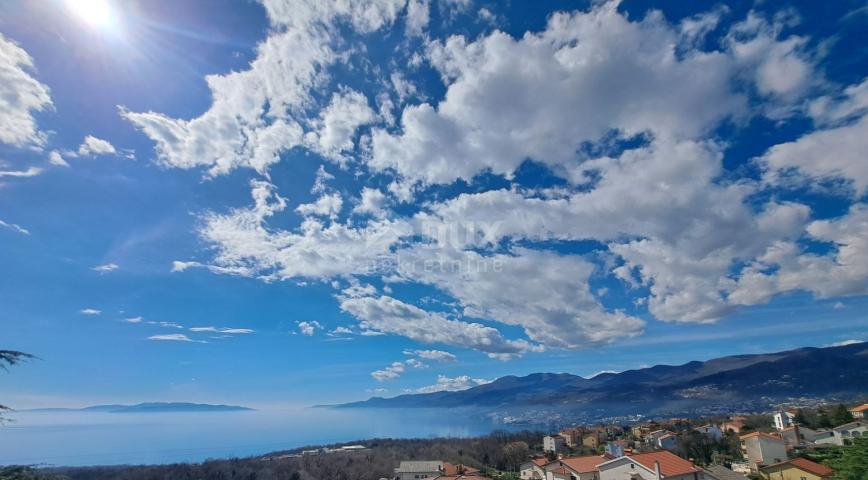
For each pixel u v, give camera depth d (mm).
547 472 77375
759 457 78500
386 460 127125
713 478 59844
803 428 97812
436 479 75438
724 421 140125
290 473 117812
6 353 17484
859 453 51156
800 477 65375
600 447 121500
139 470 121750
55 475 19156
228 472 119875
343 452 146500
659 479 56031
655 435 112125
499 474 101938
